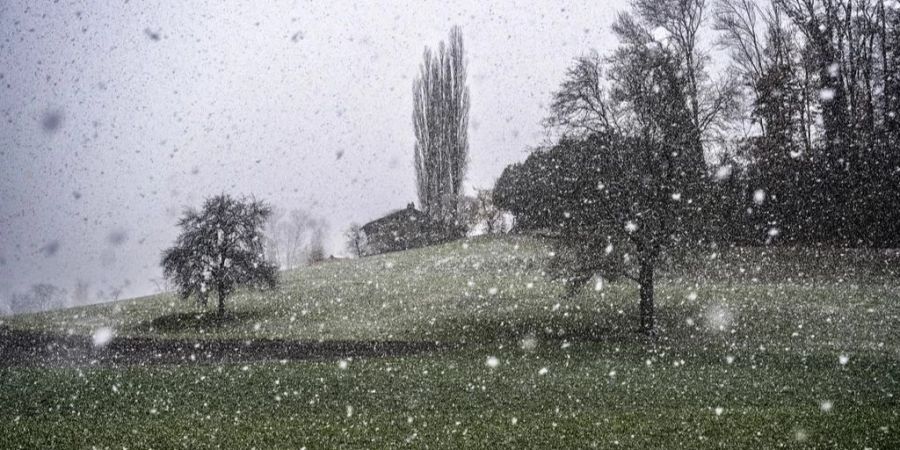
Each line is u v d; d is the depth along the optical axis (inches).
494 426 409.4
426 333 917.8
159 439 383.2
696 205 872.3
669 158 875.4
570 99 923.4
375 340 868.0
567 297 903.7
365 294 1250.6
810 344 746.8
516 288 1192.2
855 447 350.3
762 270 1165.1
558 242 920.9
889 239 1192.8
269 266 1157.1
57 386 552.7
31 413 457.7
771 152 1139.3
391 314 1067.3
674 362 658.2
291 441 377.1
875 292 991.6
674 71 925.8
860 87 1202.6
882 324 826.2
